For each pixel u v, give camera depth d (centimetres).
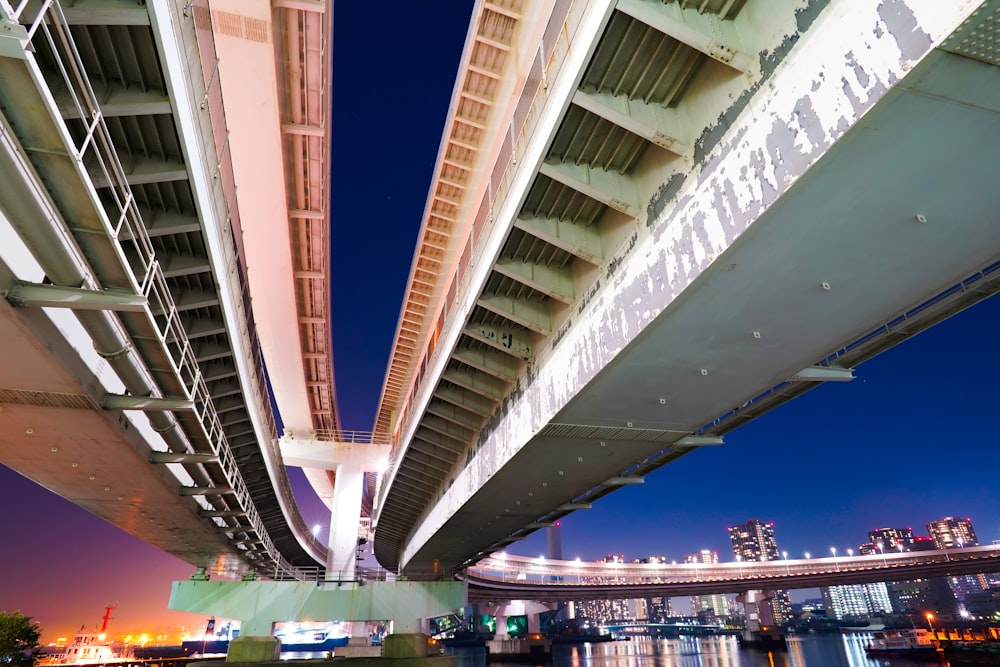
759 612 11400
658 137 1020
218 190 1422
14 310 1055
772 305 1048
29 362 1276
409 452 3059
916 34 591
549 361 1644
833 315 1086
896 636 8900
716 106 951
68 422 1606
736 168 882
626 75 1032
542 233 1331
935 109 642
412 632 3534
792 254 901
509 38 3497
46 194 815
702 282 974
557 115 1065
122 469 2042
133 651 10425
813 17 752
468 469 2547
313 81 2859
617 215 1299
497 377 2048
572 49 1019
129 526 3105
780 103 797
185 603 3478
